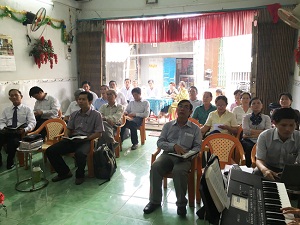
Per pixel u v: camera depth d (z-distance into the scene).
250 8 4.31
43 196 2.60
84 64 5.53
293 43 4.17
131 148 4.14
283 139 1.96
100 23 5.29
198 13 4.68
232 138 2.60
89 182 2.93
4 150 4.02
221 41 6.99
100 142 3.24
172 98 5.79
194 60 7.39
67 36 5.25
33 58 4.48
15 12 4.04
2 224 2.12
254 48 4.40
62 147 2.95
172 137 2.59
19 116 3.50
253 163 2.29
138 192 2.69
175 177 2.25
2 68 3.90
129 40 5.29
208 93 3.62
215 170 1.23
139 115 4.34
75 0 5.34
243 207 1.20
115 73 6.81
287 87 4.31
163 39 5.07
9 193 2.64
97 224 2.13
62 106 5.31
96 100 4.73
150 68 8.18
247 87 5.50
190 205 2.42
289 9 4.09
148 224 2.14
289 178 1.44
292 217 1.16
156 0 4.90
